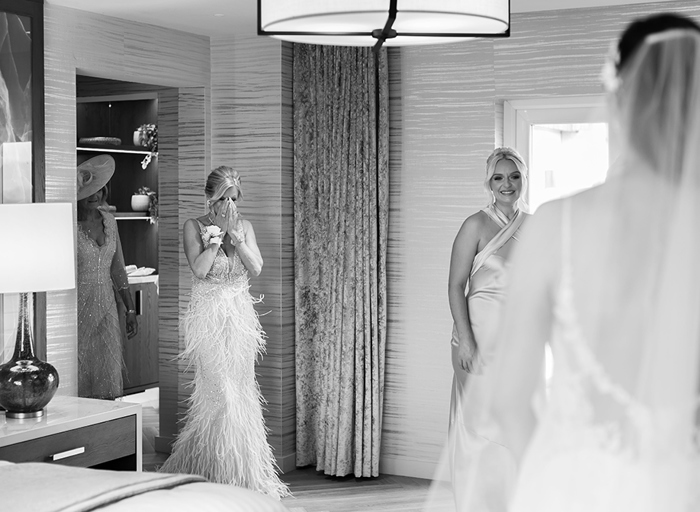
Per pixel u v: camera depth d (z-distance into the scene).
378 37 2.54
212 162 5.38
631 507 1.34
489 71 4.85
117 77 4.91
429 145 5.01
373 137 5.00
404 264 5.09
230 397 4.59
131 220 7.76
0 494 2.26
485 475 1.61
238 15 4.67
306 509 4.48
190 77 5.21
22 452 3.39
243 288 4.71
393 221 5.12
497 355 1.52
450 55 4.94
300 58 5.18
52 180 4.36
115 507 2.24
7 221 3.52
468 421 1.69
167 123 5.45
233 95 5.30
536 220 1.44
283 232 5.20
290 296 5.26
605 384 1.36
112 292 5.66
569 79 4.68
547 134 4.81
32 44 4.20
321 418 5.16
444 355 4.99
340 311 5.07
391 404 5.15
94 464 3.72
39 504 2.18
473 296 3.65
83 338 5.48
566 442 1.40
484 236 3.71
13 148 4.11
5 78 4.07
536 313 1.44
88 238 5.51
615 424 1.36
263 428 4.79
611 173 1.39
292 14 2.40
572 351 1.38
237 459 4.58
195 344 4.62
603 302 1.35
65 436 3.58
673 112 1.32
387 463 5.18
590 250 1.37
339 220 5.08
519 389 1.48
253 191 5.25
